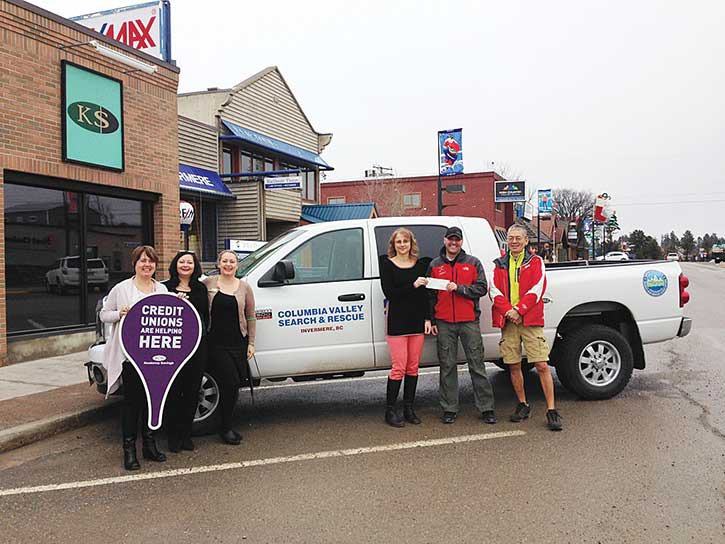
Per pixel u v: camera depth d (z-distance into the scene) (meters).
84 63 10.05
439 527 3.71
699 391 7.01
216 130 18.48
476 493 4.20
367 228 6.23
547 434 5.50
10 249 9.18
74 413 6.14
